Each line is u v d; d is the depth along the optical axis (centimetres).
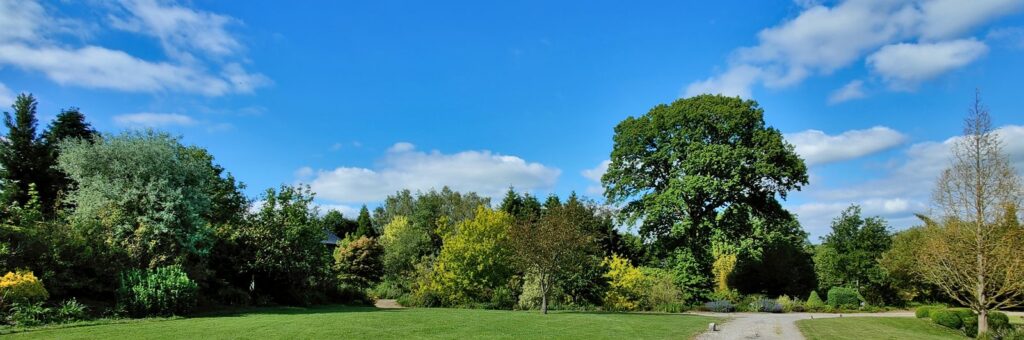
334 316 1869
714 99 3522
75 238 1825
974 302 2178
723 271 4044
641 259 4606
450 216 6388
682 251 3666
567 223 2534
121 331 1312
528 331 1510
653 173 3734
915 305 4141
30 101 2894
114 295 1822
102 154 2206
